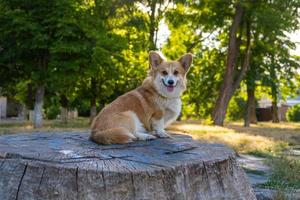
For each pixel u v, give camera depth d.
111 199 4.06
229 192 4.98
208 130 22.16
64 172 4.04
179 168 4.39
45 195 4.02
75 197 4.01
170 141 5.52
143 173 4.15
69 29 18.72
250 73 30.78
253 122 38.69
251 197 5.52
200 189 4.62
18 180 4.11
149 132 5.69
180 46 31.22
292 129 27.84
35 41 19.17
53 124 25.47
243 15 27.41
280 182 8.91
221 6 27.91
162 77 5.64
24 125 24.56
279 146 16.41
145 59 26.02
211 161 4.75
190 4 27.73
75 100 28.12
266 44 30.42
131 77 25.31
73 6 19.23
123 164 4.31
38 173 4.07
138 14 26.14
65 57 19.67
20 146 4.91
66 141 5.36
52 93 29.44
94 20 21.25
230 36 27.34
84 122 29.34
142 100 5.59
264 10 26.36
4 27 19.45
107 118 5.29
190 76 30.88
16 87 30.00
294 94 37.12
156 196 4.20
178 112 5.88
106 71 22.12
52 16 18.94
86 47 19.16
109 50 20.16
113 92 25.50
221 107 27.80
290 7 27.91
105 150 4.80
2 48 20.70
